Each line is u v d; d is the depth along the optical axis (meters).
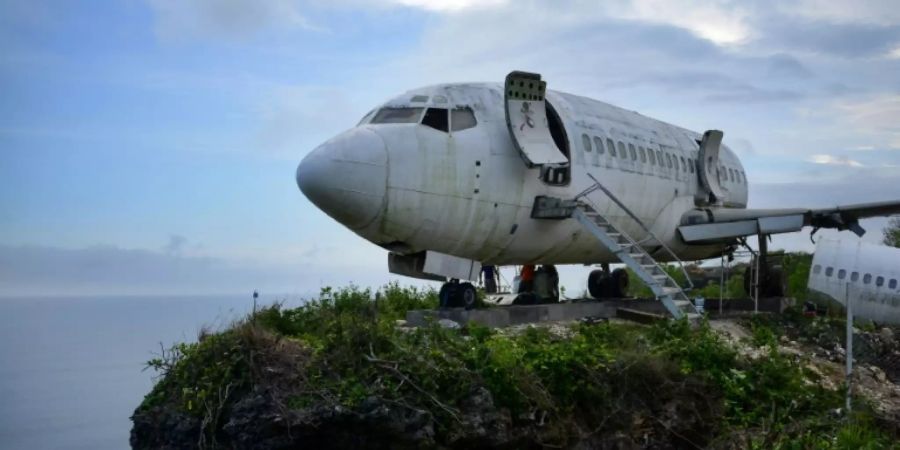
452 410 11.85
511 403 12.58
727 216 24.22
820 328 21.25
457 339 13.36
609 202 20.28
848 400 15.20
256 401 11.54
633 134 21.97
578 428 13.05
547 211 18.25
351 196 15.65
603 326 16.03
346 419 11.46
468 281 17.92
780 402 14.99
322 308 15.44
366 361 12.21
